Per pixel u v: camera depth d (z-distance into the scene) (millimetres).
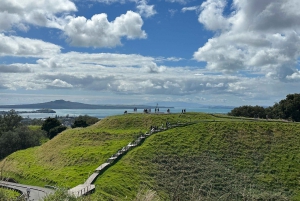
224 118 88625
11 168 66750
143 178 51312
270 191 51938
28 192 36906
